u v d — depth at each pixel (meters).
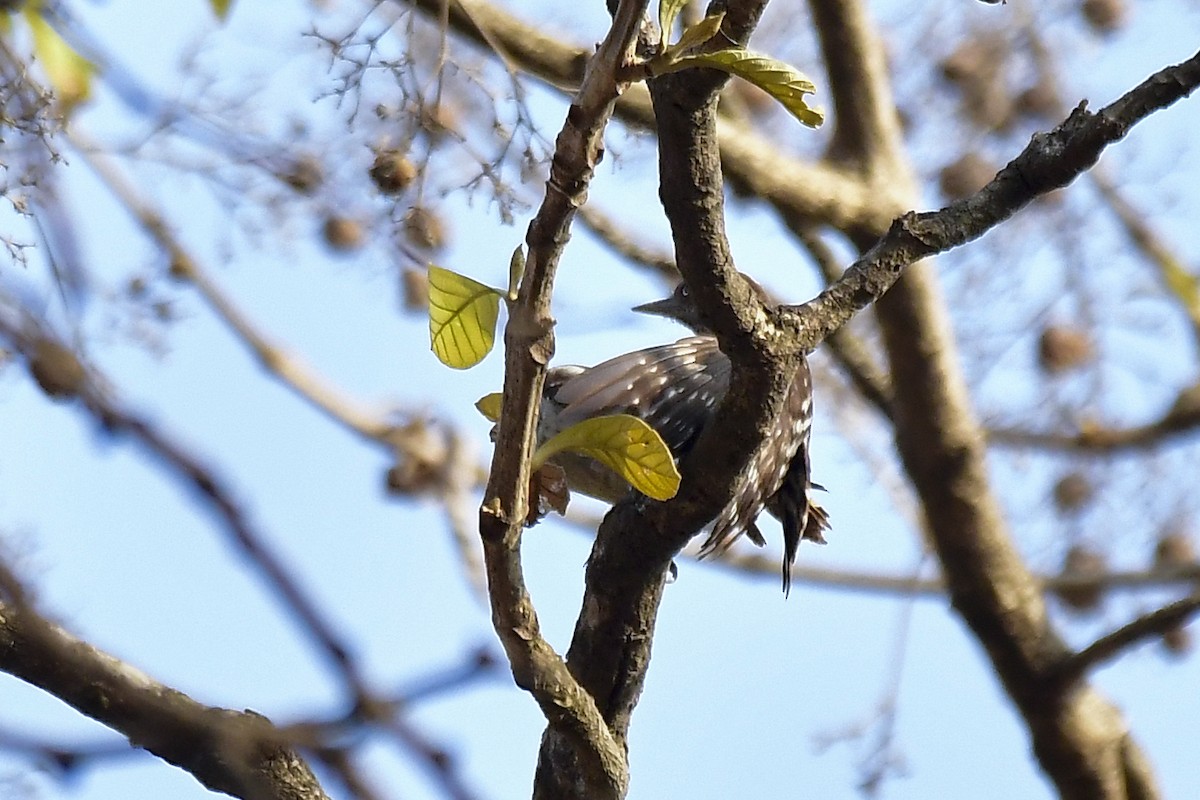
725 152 12.88
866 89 13.47
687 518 6.94
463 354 5.13
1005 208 6.64
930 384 13.34
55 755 3.71
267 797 6.00
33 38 7.94
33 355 4.42
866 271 6.61
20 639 5.62
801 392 9.30
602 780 6.42
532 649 5.87
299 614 3.47
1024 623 13.36
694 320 11.52
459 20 11.16
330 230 9.65
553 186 4.77
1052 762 13.55
